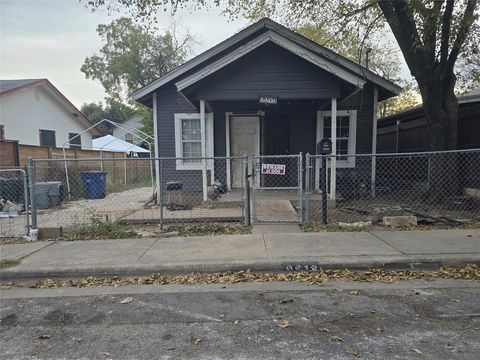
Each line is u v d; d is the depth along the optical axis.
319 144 6.44
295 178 10.23
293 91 8.04
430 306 3.45
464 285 4.00
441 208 7.69
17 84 16.41
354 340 2.84
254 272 4.55
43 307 3.68
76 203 10.87
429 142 8.20
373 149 9.98
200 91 8.07
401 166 12.27
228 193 9.35
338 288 3.99
